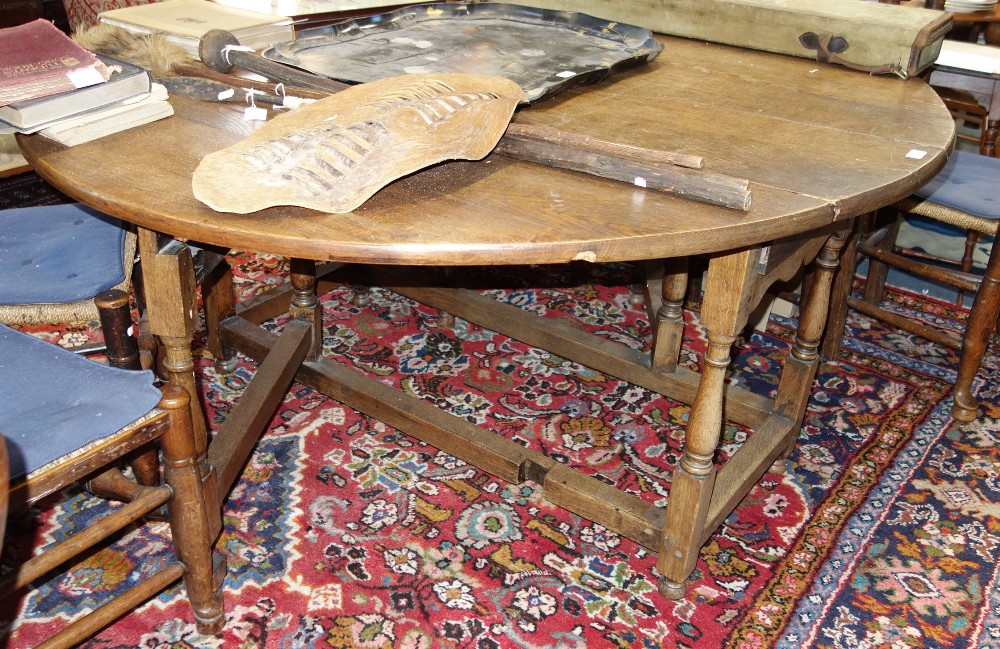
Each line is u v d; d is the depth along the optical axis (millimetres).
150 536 1766
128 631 1554
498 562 1737
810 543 1812
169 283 1404
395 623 1589
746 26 2078
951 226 3234
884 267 2484
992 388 2336
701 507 1569
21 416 1254
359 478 1949
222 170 1223
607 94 1751
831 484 1981
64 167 1336
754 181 1340
